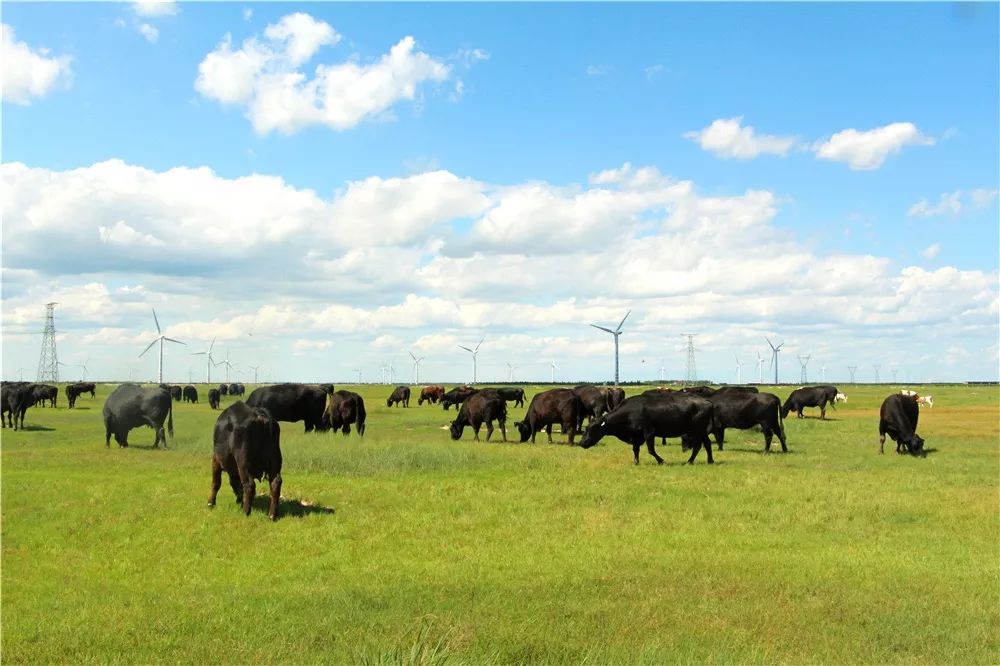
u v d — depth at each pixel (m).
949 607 10.09
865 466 23.11
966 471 22.17
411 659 7.62
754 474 20.22
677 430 22.58
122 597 10.52
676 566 11.80
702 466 22.16
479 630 9.00
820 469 22.02
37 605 10.20
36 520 14.52
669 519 15.12
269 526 14.10
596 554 12.56
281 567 11.98
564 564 11.96
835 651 8.66
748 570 11.64
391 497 16.70
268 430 14.74
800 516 15.41
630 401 22.84
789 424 40.56
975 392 117.88
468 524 14.58
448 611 9.70
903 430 26.55
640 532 14.12
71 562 12.30
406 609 9.79
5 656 8.37
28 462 22.25
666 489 17.98
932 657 8.59
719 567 11.77
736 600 10.30
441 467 21.34
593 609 9.81
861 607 10.04
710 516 15.52
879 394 104.06
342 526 14.21
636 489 17.94
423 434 34.72
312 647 8.58
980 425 43.06
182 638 8.85
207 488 17.12
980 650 8.75
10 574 11.69
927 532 14.33
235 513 14.84
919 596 10.52
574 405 29.12
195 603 10.12
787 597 10.42
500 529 14.27
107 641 8.80
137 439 30.45
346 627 9.14
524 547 13.05
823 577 11.30
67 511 14.98
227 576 11.54
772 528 14.66
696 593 10.55
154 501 15.70
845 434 34.75
